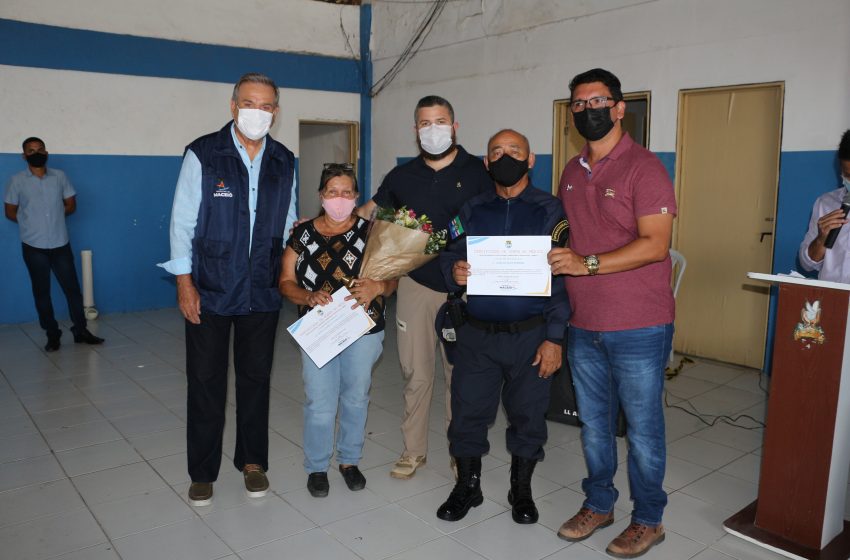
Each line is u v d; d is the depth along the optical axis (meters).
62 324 6.68
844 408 2.54
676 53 5.36
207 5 7.36
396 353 5.76
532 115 6.59
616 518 2.91
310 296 2.87
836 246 2.84
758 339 5.23
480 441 2.89
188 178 2.77
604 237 2.46
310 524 2.87
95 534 2.79
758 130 5.06
